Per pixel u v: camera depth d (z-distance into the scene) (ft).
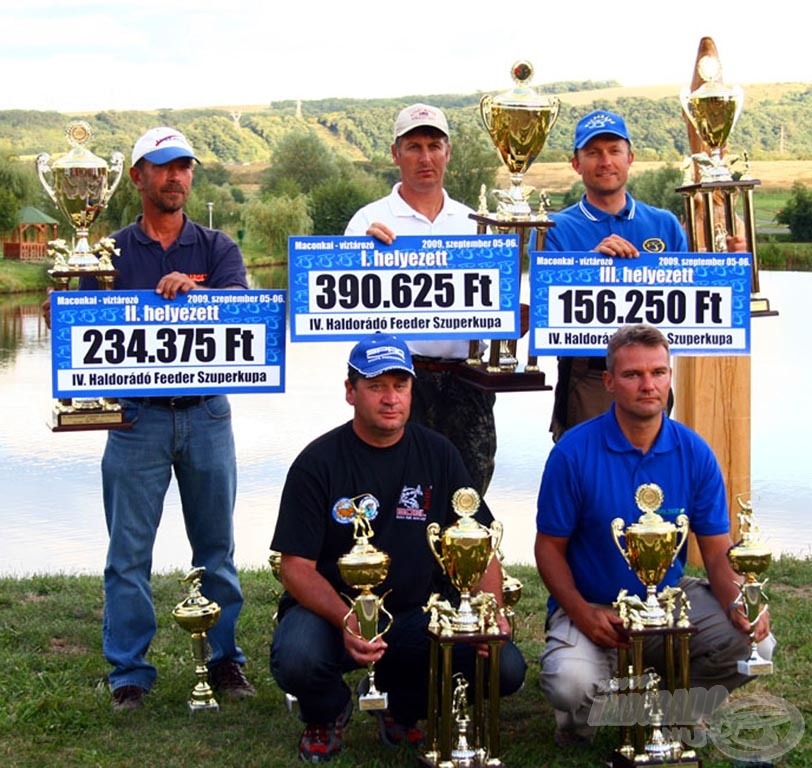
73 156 14.76
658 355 13.35
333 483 13.38
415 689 13.84
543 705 15.42
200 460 15.53
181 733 14.49
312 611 13.24
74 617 19.67
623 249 14.96
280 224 153.58
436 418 16.94
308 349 81.66
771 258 109.70
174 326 14.64
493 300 14.84
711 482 13.93
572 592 13.56
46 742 14.29
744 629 13.26
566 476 13.71
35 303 113.50
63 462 43.78
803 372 62.59
